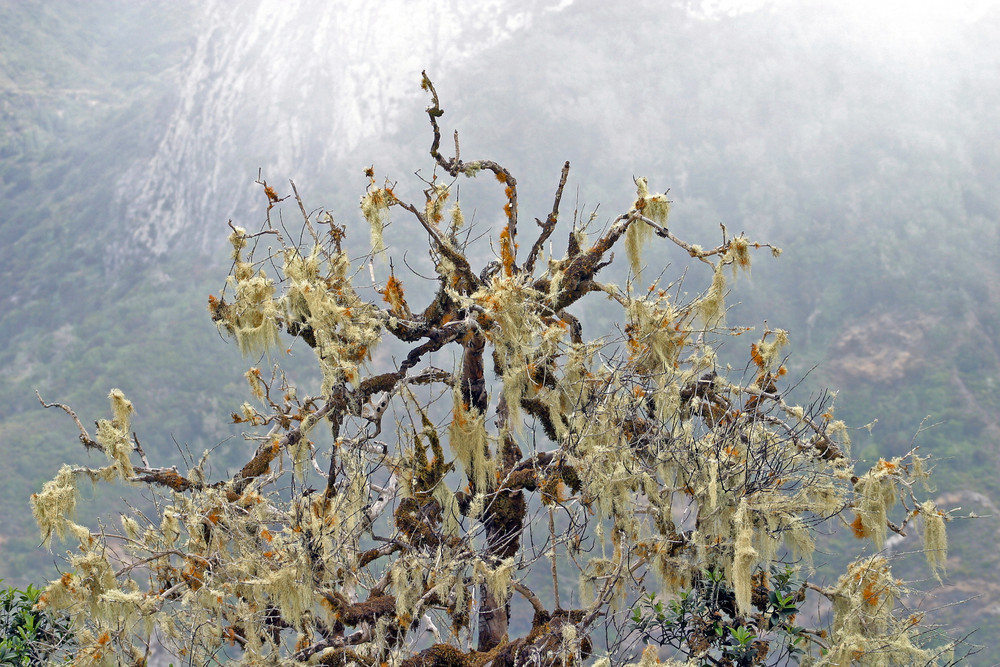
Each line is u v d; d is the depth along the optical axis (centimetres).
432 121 727
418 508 682
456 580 643
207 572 626
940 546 629
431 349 693
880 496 638
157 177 15250
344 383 675
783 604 643
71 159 17050
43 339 11975
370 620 636
